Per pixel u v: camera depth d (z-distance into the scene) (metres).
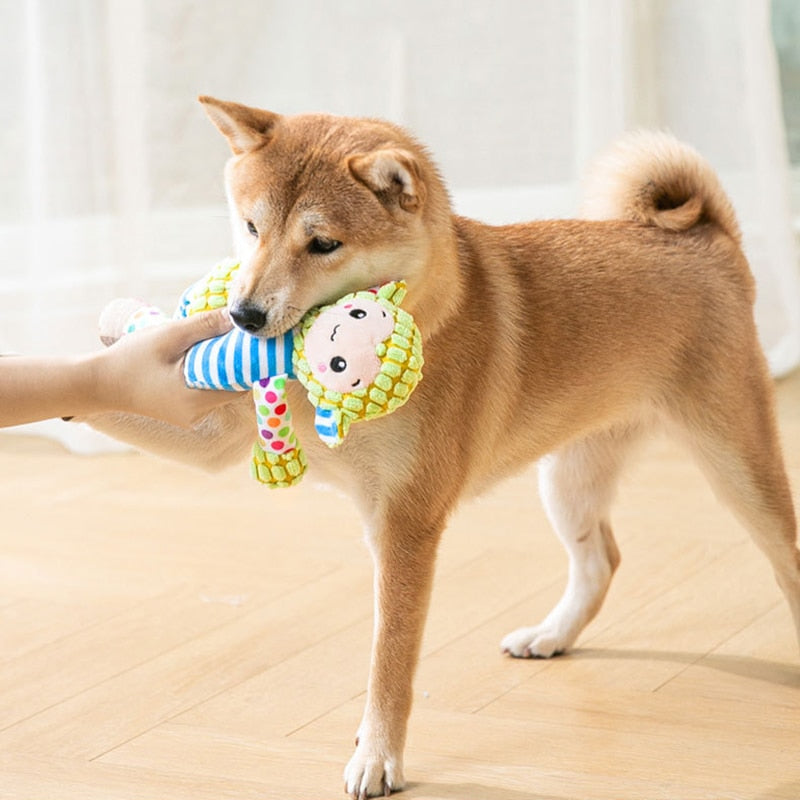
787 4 5.51
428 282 1.89
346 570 2.86
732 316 2.30
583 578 2.41
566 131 4.29
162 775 1.94
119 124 3.90
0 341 4.01
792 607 2.32
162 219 4.03
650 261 2.28
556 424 2.21
